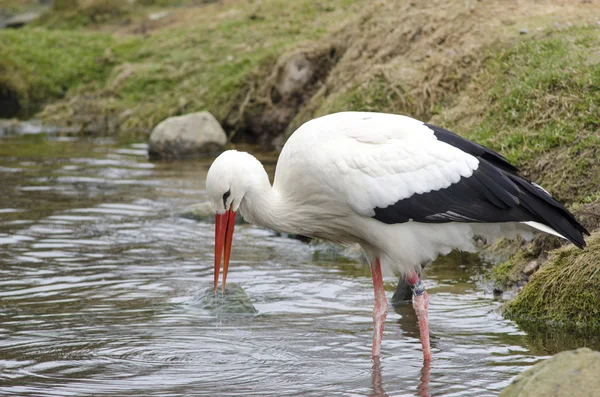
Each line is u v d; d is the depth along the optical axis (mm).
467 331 10133
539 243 11641
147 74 27047
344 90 19391
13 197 17281
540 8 18000
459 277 12273
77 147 22984
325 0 27531
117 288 11930
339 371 8953
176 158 21562
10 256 13438
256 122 22906
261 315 10852
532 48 15883
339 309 11109
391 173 9242
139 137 24578
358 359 9328
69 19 34812
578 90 13586
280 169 9664
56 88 28594
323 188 9398
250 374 8883
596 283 10094
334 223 9750
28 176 19250
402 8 20766
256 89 23453
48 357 9359
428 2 20219
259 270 12844
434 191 9242
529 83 14508
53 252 13672
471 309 10938
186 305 11203
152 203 16828
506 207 9133
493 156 9484
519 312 10570
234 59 25484
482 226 9523
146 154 22031
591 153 12250
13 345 9742
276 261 13359
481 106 15312
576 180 12133
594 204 11195
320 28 25656
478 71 16703
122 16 34312
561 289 10344
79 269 12820
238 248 14148
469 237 9570
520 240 12641
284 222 9617
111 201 16969
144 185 18375
